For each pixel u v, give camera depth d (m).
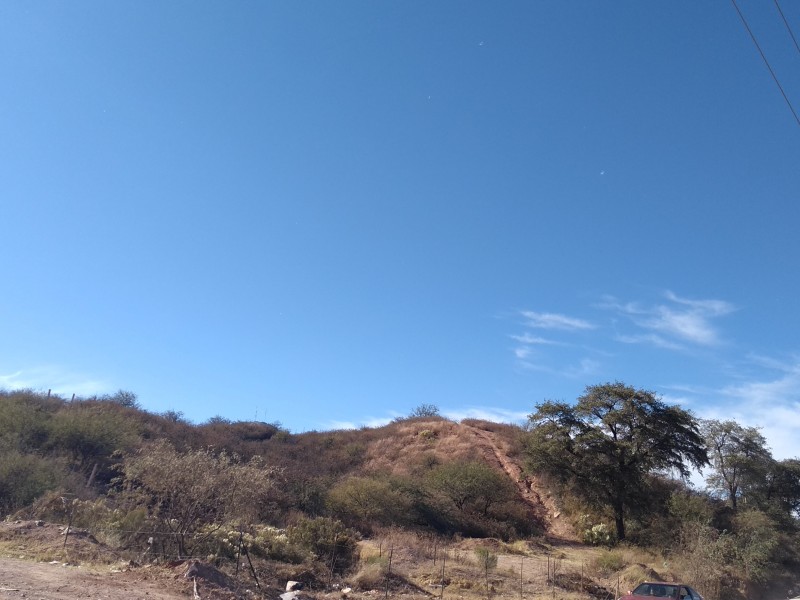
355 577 22.89
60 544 17.58
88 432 35.09
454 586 24.44
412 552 29.94
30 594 11.86
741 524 42.00
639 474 44.22
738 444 56.44
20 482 25.20
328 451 61.78
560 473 45.06
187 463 21.16
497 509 45.19
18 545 17.09
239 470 22.17
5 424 34.25
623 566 33.53
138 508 21.92
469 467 47.53
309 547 25.41
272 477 37.41
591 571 31.53
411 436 64.31
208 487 20.92
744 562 36.34
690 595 19.47
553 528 46.31
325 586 21.28
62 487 26.25
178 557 19.58
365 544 30.20
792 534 49.78
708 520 39.50
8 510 23.66
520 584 25.22
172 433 49.97
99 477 34.31
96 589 13.25
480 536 40.72
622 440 44.75
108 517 22.08
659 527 43.00
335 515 36.94
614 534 43.09
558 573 28.56
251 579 19.45
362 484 40.09
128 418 46.75
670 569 33.94
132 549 19.61
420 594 22.11
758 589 35.41
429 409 81.50
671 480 52.72
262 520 31.53
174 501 21.23
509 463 56.47
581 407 46.38
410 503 39.88
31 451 31.86
